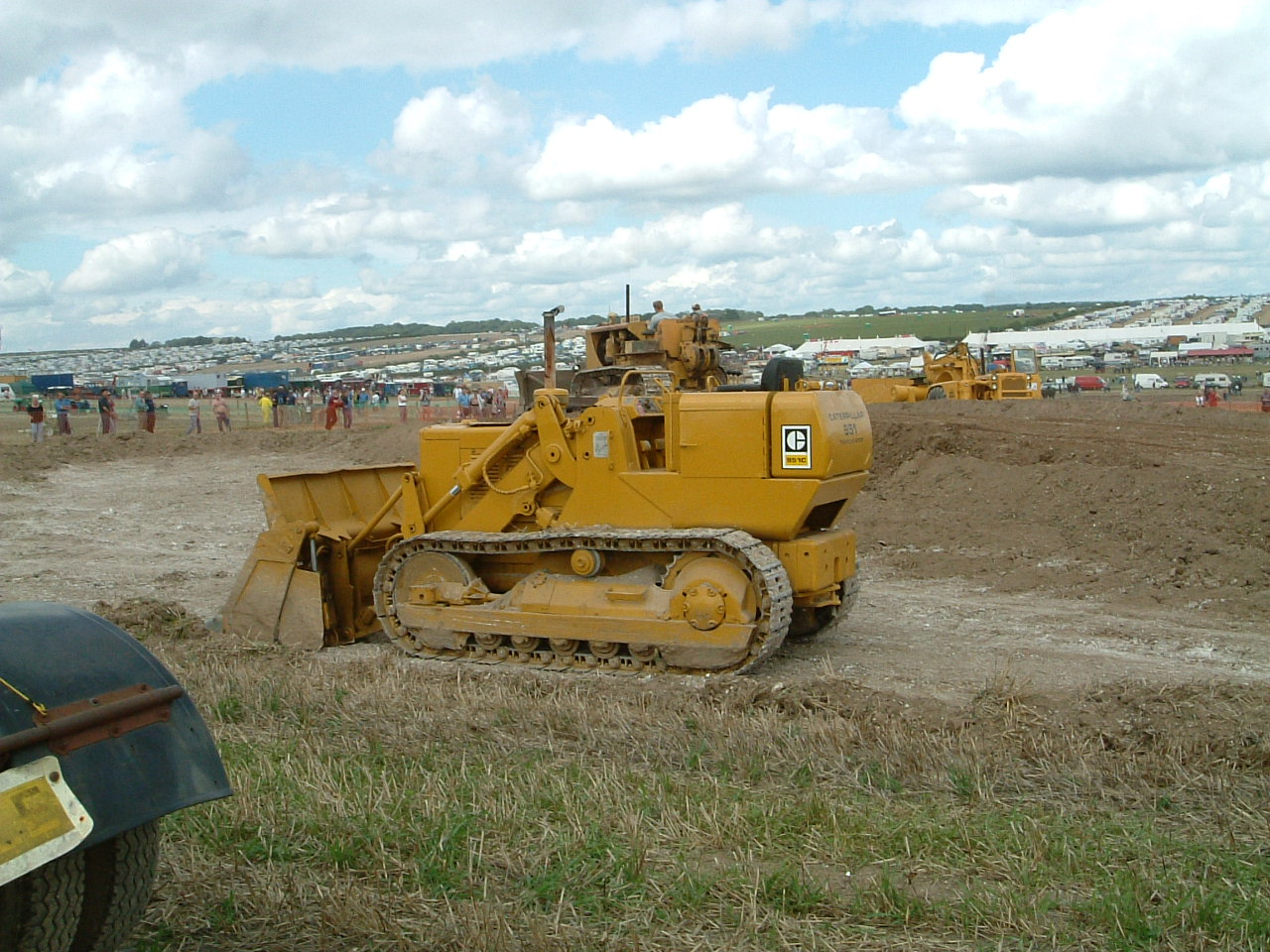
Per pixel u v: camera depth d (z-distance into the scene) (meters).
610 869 4.84
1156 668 9.31
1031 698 7.62
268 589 10.55
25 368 162.75
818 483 8.93
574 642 9.54
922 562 14.25
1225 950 4.19
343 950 4.23
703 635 8.98
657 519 9.50
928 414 26.06
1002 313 179.62
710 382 13.43
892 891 4.58
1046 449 18.45
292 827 5.27
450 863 4.94
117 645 3.89
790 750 6.54
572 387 12.08
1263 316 142.88
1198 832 5.39
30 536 17.73
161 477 25.97
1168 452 17.58
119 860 3.92
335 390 54.09
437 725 7.19
